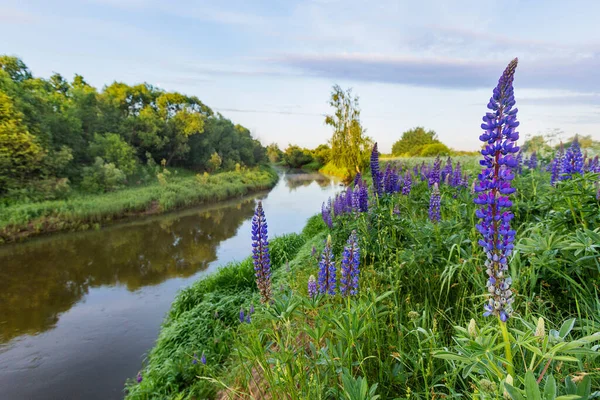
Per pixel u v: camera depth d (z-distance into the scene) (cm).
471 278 300
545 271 265
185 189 2947
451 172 653
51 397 606
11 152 1992
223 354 523
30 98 2492
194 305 786
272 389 254
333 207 887
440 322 284
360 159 2495
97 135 3017
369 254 448
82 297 1010
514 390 125
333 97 2475
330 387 239
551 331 151
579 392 142
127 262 1323
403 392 234
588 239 232
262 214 319
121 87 4622
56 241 1634
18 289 1072
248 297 729
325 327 251
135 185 2958
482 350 155
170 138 4288
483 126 167
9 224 1666
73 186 2412
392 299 320
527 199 422
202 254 1427
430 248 356
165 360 568
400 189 660
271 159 11612
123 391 611
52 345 763
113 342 769
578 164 392
